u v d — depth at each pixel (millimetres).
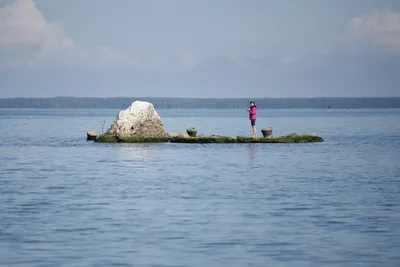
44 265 39500
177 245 44344
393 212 55875
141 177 80875
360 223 51250
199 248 43562
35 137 175250
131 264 39781
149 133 137500
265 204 60094
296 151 119812
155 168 90938
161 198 63688
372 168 91938
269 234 47438
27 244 44469
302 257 41312
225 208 58000
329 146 135000
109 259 40844
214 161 100375
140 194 66312
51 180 78312
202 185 73250
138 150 120250
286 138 141750
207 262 40219
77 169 90312
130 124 137375
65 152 119062
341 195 65625
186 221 52125
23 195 65750
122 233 47781
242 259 40906
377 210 56906
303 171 87625
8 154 116375
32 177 81438
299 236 46844
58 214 55125
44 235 47094
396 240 45500
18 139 165625
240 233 47812
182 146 128750
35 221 52062
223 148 124688
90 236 46844
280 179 78938
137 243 44875
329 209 57438
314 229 49125
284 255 41812
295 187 71562
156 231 48438
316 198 63562
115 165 95125
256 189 70000
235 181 76875
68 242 45062
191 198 63625
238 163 97625
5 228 49406
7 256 41438
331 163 98750
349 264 39781
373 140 161375
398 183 75250
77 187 71812
